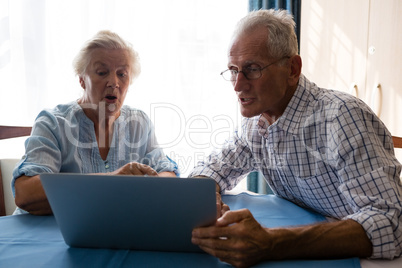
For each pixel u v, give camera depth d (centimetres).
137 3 241
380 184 88
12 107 233
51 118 134
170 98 251
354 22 250
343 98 105
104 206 78
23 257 82
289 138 117
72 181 76
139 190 75
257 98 113
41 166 120
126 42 140
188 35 250
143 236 83
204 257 82
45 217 111
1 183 157
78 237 85
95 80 132
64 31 234
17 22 229
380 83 247
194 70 252
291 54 112
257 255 77
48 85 236
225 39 254
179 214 77
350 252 82
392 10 240
